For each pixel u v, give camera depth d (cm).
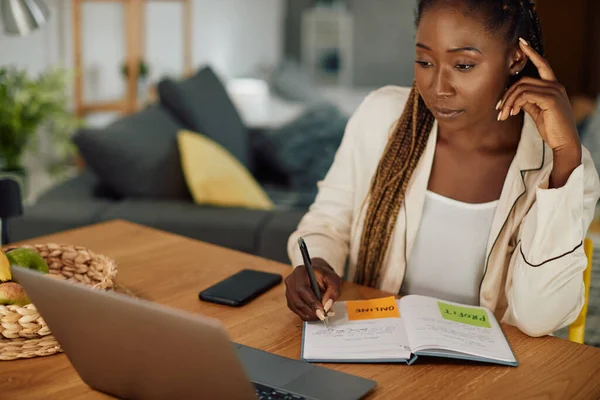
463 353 123
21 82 409
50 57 496
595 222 328
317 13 743
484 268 153
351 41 751
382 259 162
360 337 129
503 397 112
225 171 312
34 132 411
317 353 124
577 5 714
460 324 134
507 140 151
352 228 169
